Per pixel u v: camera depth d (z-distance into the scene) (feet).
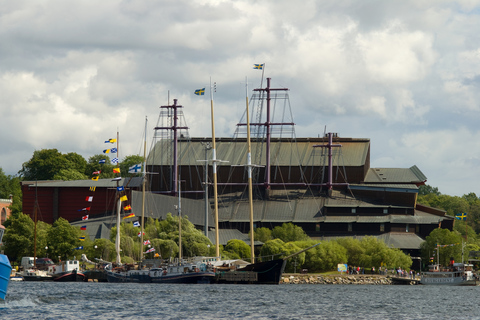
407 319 570.05
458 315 606.55
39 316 548.72
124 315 562.25
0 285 554.87
